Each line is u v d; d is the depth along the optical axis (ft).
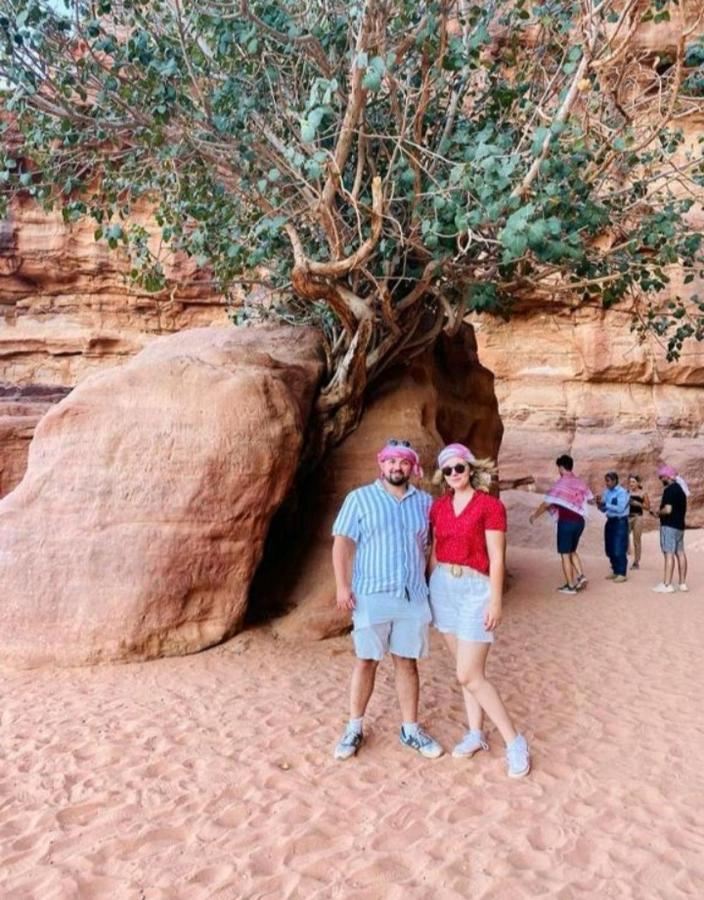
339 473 23.48
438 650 19.44
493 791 11.27
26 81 18.54
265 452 18.67
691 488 55.16
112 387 19.15
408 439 23.77
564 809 10.69
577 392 61.98
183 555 17.94
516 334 63.26
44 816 10.39
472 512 12.05
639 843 9.77
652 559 42.01
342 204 22.58
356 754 12.57
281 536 23.58
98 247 61.11
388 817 10.43
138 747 12.73
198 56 20.36
